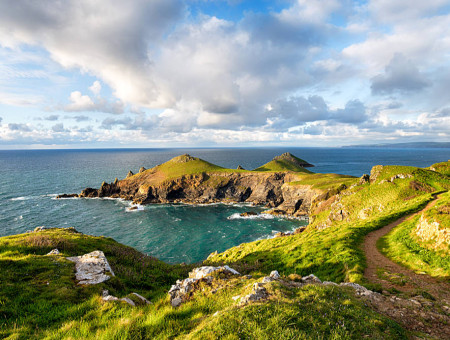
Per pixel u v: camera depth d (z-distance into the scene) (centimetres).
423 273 1870
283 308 803
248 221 10938
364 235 3306
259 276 1936
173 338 797
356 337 718
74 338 817
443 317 1062
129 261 2322
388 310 1105
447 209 2470
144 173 19125
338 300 973
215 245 8081
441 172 7375
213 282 1364
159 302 1221
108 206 13100
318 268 2434
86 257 1828
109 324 904
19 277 1361
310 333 695
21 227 8712
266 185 16250
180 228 9762
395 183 6912
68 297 1217
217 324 741
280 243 4025
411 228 2886
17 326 930
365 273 1980
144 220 10762
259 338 649
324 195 10294
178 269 2341
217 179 17012
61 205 12431
